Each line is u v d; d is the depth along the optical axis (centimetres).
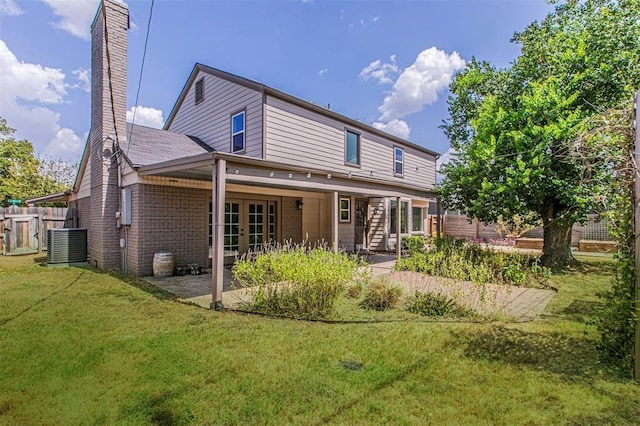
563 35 866
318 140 1034
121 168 809
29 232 1179
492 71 1054
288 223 1090
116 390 262
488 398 252
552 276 748
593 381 276
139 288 619
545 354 329
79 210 1120
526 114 788
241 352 333
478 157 852
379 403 246
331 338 371
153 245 752
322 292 470
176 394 257
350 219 1240
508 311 486
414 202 1549
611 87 781
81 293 579
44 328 401
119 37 845
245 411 236
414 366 304
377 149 1285
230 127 983
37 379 279
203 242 838
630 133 287
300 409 239
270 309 477
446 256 705
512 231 1452
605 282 691
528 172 736
